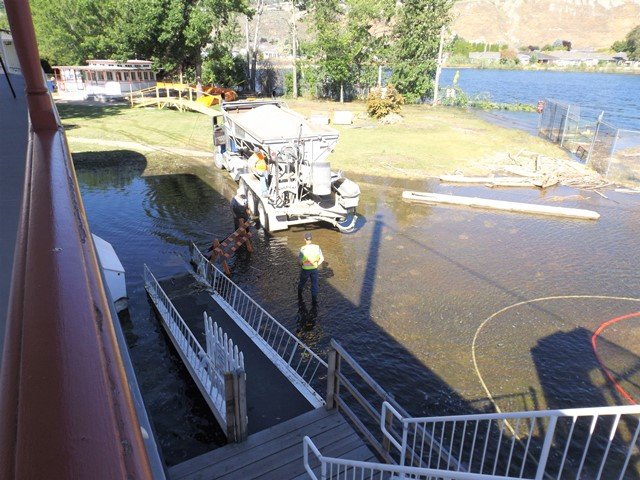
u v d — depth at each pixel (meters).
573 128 25.20
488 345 7.98
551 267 10.95
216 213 14.41
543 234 12.98
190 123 27.95
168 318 8.07
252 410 6.04
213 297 9.08
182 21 33.66
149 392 6.87
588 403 6.66
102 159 20.61
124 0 33.69
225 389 5.13
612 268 10.91
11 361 0.82
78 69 36.00
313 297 9.21
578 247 12.12
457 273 10.62
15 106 8.33
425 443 5.82
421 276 10.47
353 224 13.20
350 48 36.78
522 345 7.99
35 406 0.69
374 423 6.26
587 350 7.86
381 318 8.78
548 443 2.90
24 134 6.52
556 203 15.72
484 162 20.50
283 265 10.95
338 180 13.19
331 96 41.31
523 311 9.06
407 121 30.11
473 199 15.30
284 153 12.15
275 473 5.04
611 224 13.77
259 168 13.05
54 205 1.72
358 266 10.95
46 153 2.72
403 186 17.45
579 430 6.12
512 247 12.09
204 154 21.62
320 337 8.20
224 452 5.27
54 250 1.29
